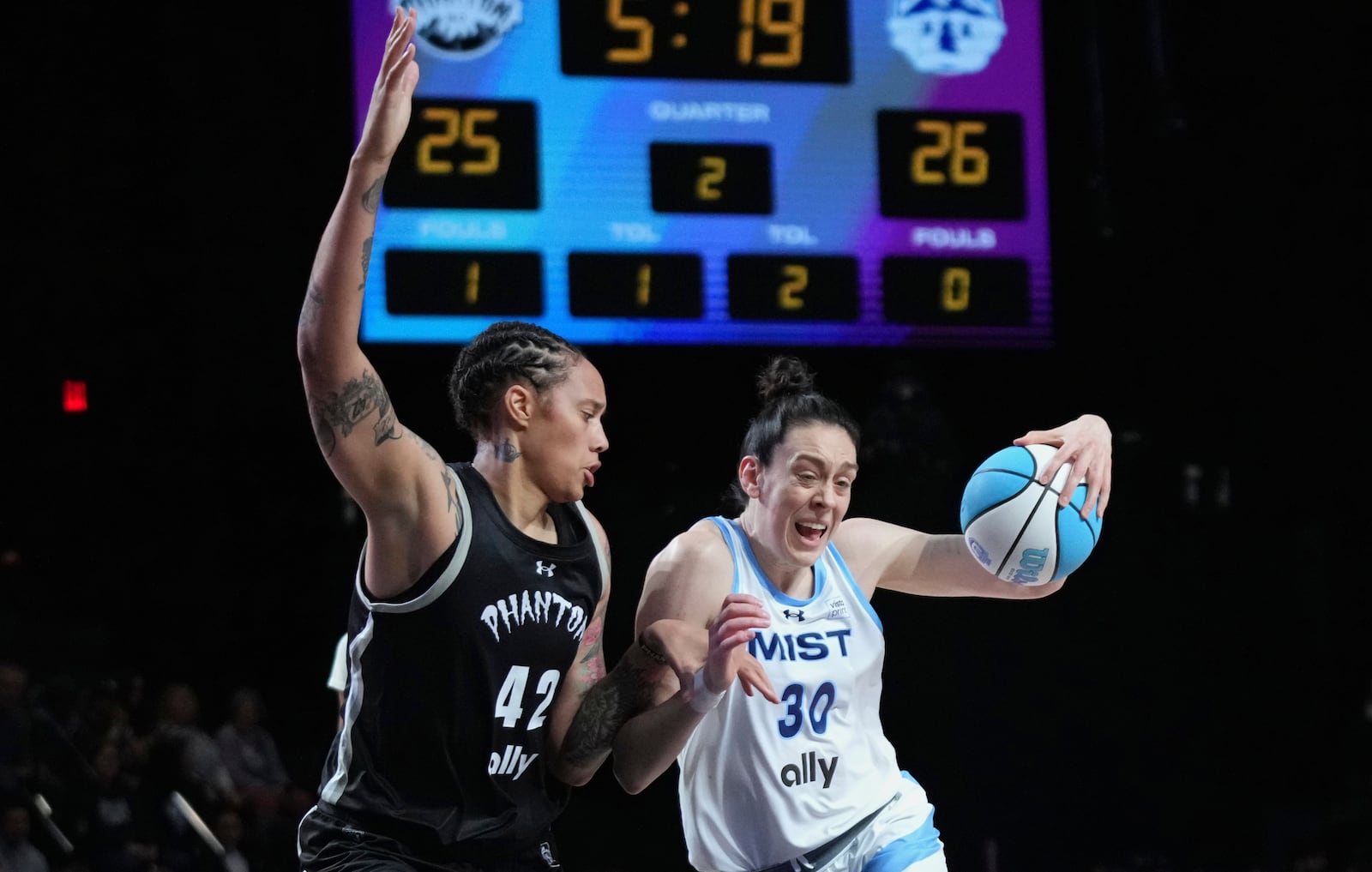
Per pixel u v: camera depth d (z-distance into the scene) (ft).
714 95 34.45
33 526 37.55
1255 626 36.55
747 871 11.76
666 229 34.06
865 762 12.00
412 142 33.14
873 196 34.83
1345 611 37.01
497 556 9.81
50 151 36.96
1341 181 38.29
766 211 34.47
